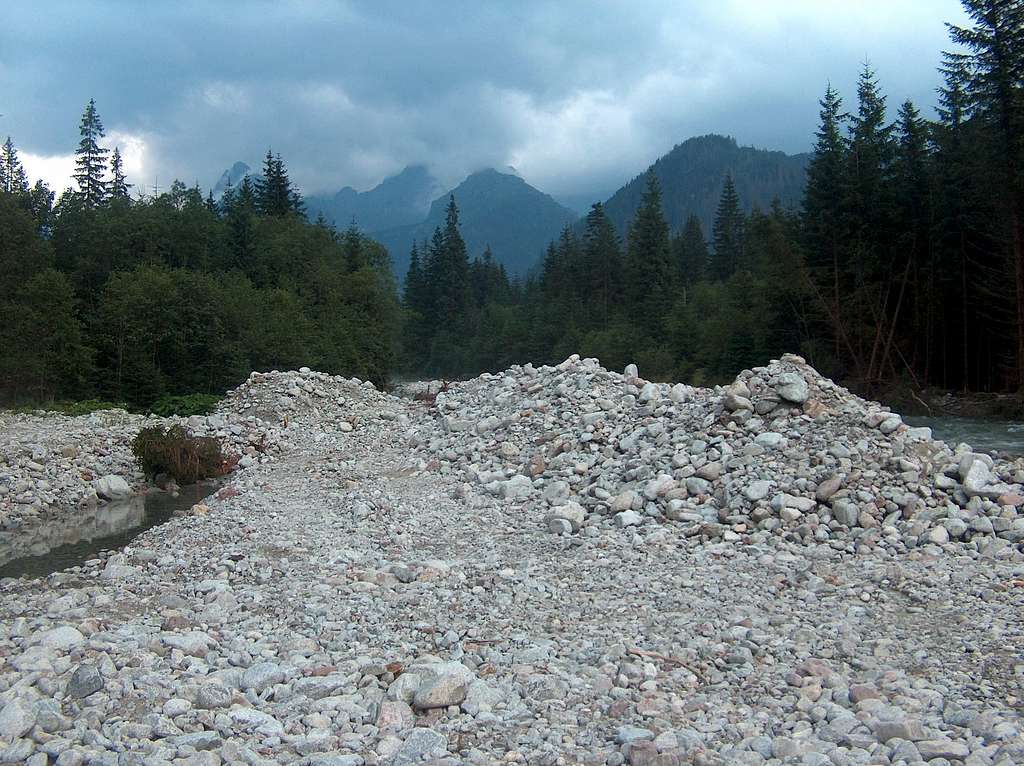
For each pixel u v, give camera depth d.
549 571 9.32
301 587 8.46
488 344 99.94
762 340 53.19
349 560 9.72
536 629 7.28
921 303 46.66
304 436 23.25
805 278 47.97
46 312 40.75
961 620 7.18
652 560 9.70
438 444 18.25
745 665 6.31
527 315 99.44
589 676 6.09
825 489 11.00
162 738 4.86
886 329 47.25
